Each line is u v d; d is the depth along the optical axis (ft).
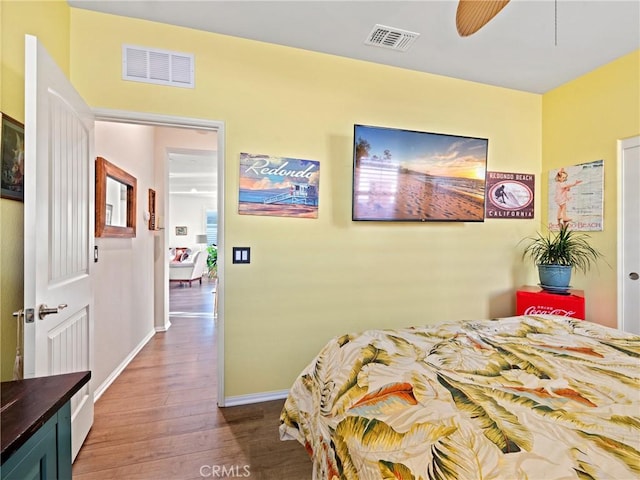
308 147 7.98
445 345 4.42
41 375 4.20
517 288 9.98
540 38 7.38
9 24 4.42
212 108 7.27
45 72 4.33
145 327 11.64
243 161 7.48
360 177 8.03
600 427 2.61
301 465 5.37
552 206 9.94
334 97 8.16
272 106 7.68
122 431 6.23
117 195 9.20
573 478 2.06
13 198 4.49
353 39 7.50
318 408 4.13
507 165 9.95
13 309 4.52
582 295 8.39
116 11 6.57
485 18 4.92
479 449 2.35
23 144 4.75
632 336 4.75
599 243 8.73
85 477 5.01
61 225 4.90
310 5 6.39
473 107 9.49
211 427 6.43
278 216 7.77
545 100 10.19
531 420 2.68
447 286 9.32
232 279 7.45
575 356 4.08
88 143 6.14
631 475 2.09
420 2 6.30
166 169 13.44
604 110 8.59
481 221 8.99
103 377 7.94
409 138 8.30
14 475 2.23
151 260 12.39
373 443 2.73
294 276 7.92
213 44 7.27
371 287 8.58
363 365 3.86
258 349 7.63
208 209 32.81
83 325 5.90
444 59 8.32
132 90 6.77
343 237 8.30
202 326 13.83
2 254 4.26
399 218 8.39
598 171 8.73
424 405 2.95
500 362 3.90
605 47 7.75
